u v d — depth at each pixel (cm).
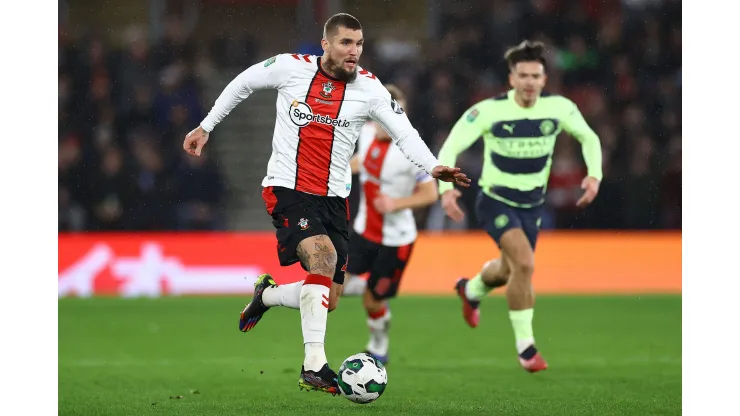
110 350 3047
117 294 4769
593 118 6175
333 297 2088
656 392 2239
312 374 1864
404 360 2852
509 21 6397
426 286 4891
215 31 6550
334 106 1970
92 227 5522
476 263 4950
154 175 5609
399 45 6569
